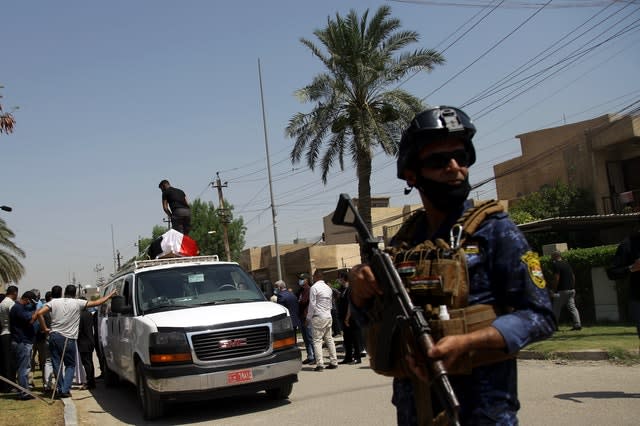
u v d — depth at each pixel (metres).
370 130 21.66
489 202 2.49
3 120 9.22
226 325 9.12
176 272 10.75
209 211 71.50
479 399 2.36
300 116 22.88
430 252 2.44
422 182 2.58
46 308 11.88
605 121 30.31
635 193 28.31
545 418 6.98
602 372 9.58
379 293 2.54
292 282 48.12
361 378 11.69
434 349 2.15
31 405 11.01
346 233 52.84
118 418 9.83
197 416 9.47
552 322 2.30
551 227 21.12
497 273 2.36
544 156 33.16
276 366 9.29
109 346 12.70
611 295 16.06
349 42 21.86
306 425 7.96
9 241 47.03
